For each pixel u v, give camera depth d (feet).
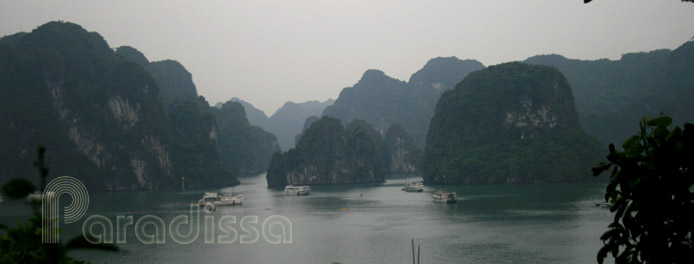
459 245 200.85
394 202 384.47
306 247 205.16
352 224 266.57
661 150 24.63
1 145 501.97
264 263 178.91
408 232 235.20
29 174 498.69
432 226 251.39
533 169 549.54
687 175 24.31
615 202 27.02
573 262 169.27
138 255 189.67
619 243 26.58
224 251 196.95
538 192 423.64
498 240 208.23
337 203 388.98
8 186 19.40
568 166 551.59
